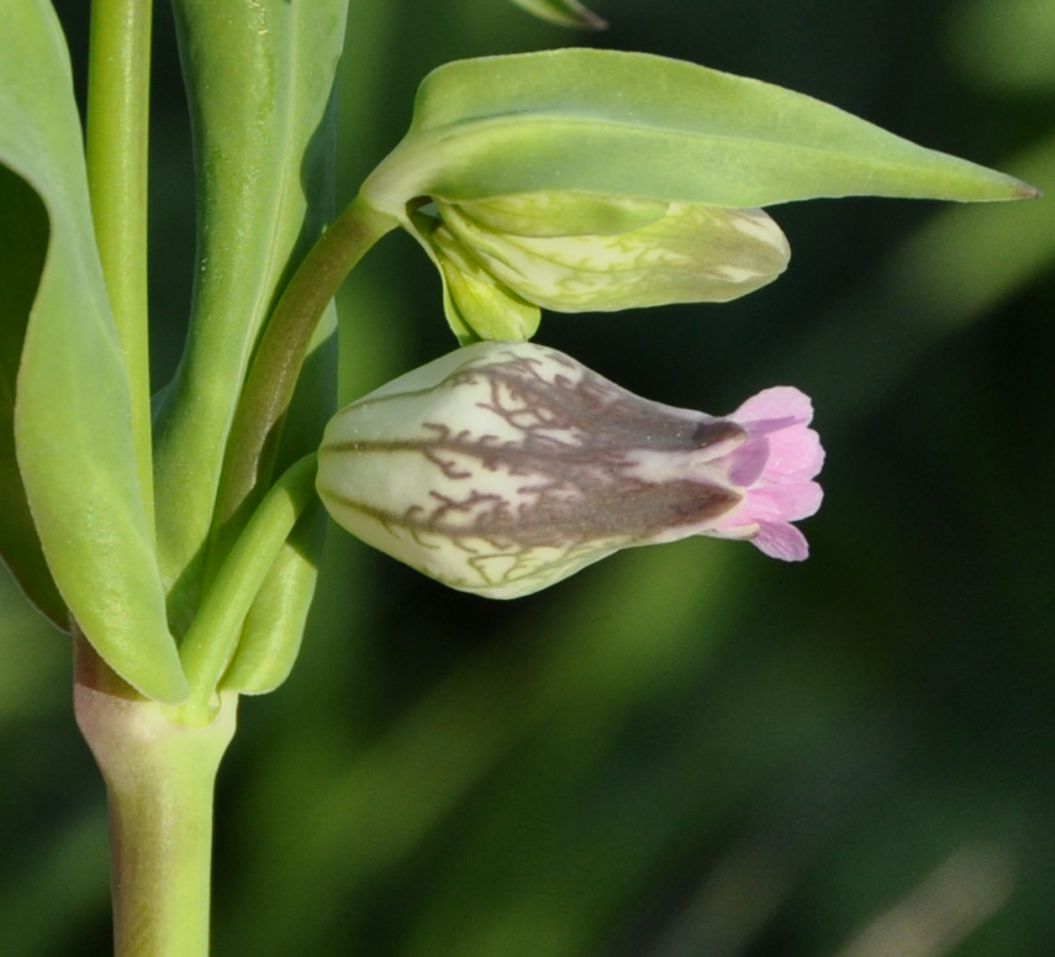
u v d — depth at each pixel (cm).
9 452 16
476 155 16
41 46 15
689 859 27
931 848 27
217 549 16
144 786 16
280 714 27
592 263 16
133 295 15
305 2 16
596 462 16
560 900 26
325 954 26
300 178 16
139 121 15
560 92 16
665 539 16
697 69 16
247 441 16
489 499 16
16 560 16
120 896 16
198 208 16
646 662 28
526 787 27
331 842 27
